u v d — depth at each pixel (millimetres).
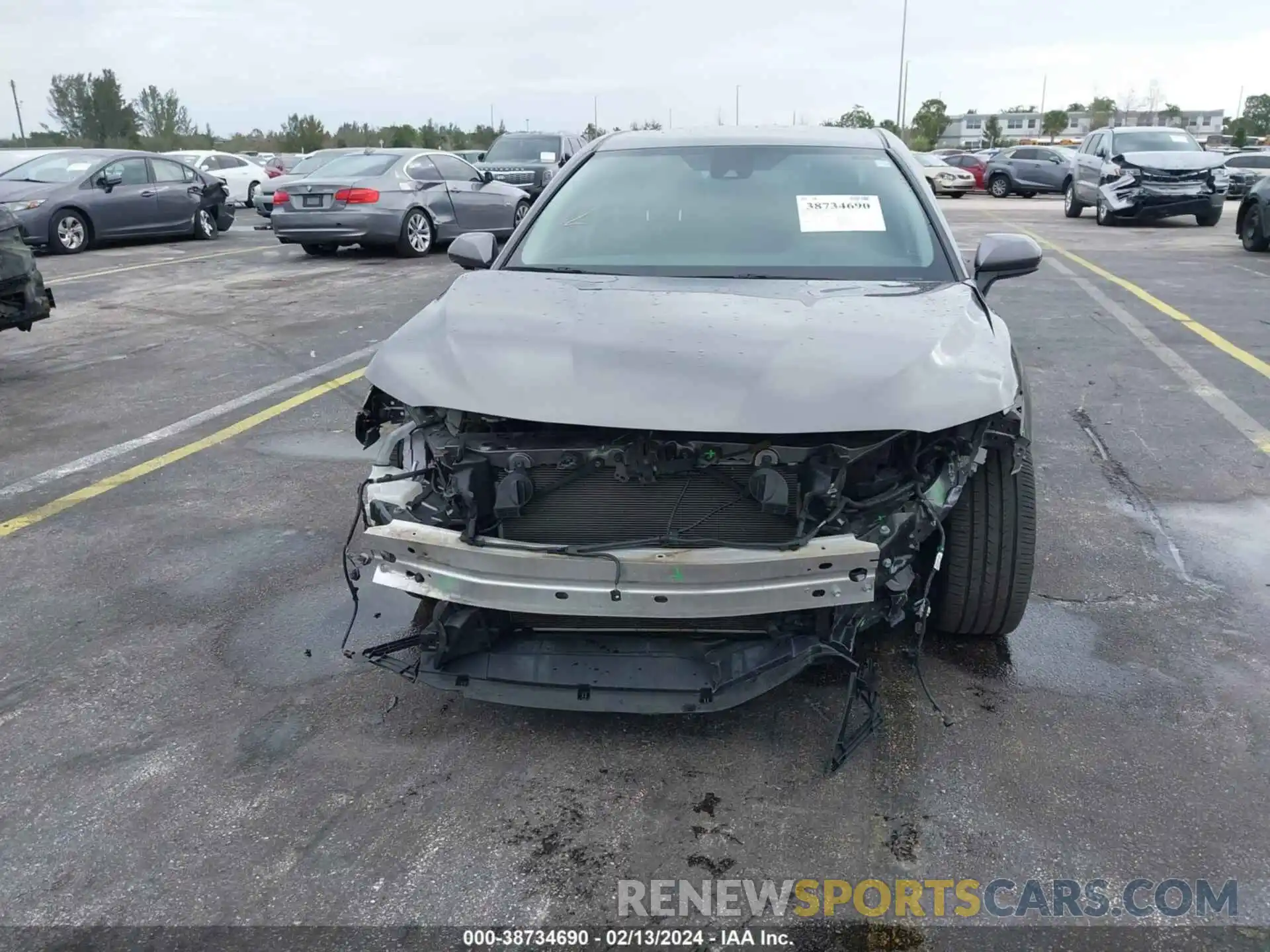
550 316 3184
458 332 3115
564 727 3193
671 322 3092
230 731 3189
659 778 2941
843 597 2723
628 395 2707
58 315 10125
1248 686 3406
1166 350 8188
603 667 2938
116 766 3018
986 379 2863
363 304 10625
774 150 4301
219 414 6680
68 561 4422
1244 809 2791
